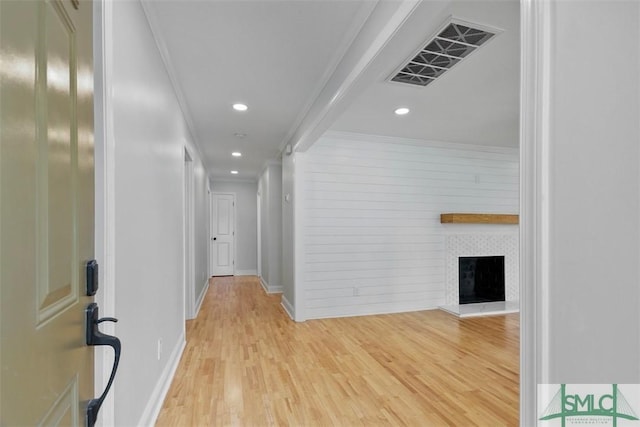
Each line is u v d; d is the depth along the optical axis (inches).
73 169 26.6
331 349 118.4
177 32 77.2
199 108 127.3
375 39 66.4
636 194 19.1
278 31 77.2
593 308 21.0
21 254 19.0
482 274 199.0
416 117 141.5
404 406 80.2
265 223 246.4
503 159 196.4
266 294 220.2
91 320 28.9
